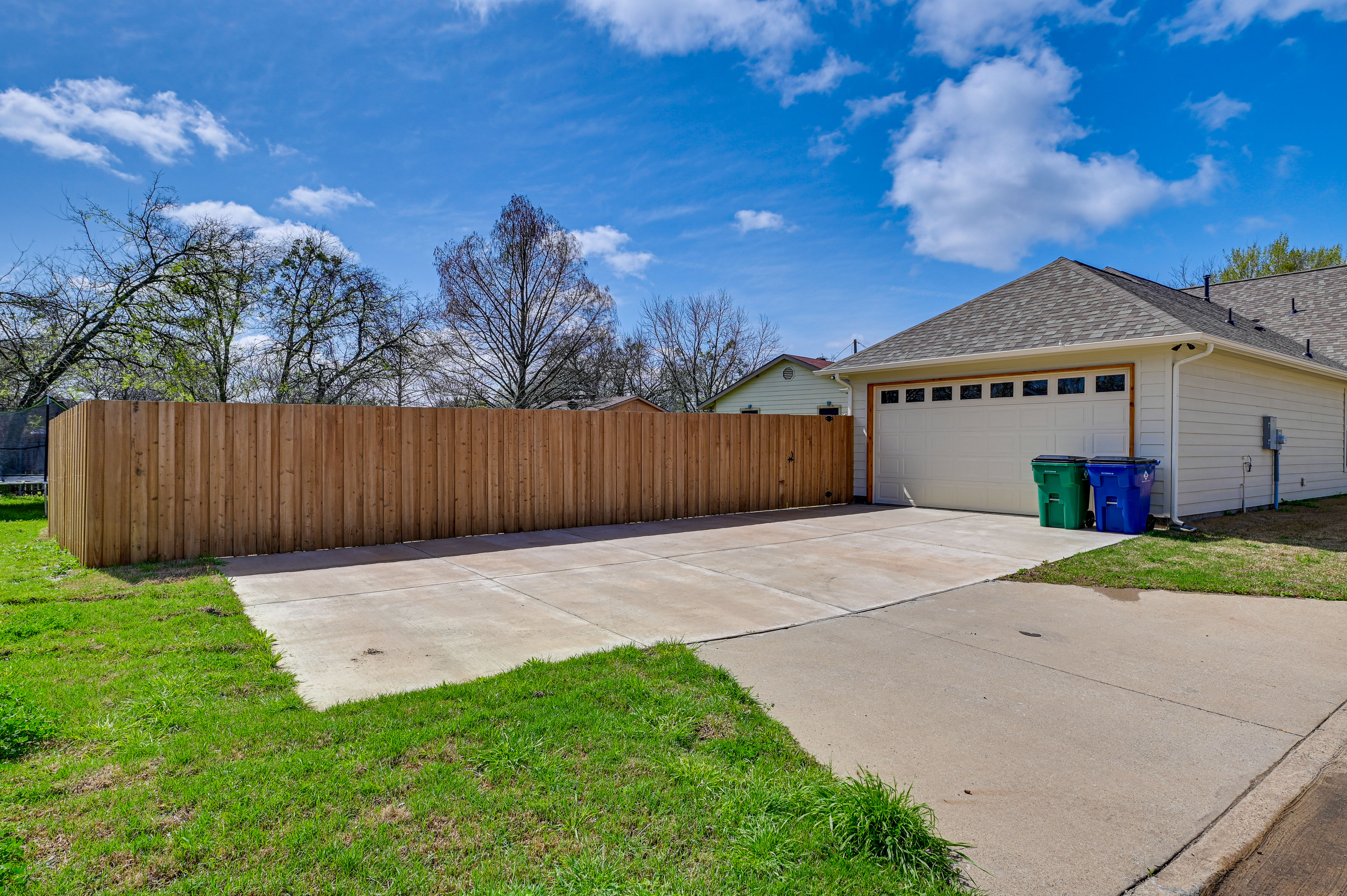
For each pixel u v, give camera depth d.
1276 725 3.28
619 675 3.73
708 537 9.16
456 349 29.78
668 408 39.34
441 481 8.91
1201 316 11.88
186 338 16.81
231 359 19.92
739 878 2.03
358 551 7.94
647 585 6.23
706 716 3.23
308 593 5.82
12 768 2.55
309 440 7.94
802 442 13.05
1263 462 12.24
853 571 6.89
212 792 2.40
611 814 2.36
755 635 4.66
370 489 8.37
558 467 9.95
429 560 7.42
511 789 2.49
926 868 2.11
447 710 3.19
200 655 3.94
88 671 3.61
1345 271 18.22
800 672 3.94
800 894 1.98
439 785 2.50
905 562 7.34
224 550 7.39
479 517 9.22
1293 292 18.47
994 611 5.34
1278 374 12.73
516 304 30.91
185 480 7.16
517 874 2.02
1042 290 12.95
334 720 3.04
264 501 7.64
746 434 12.18
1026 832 2.36
